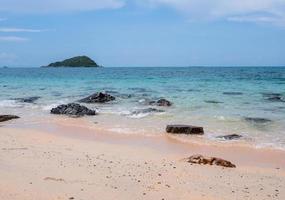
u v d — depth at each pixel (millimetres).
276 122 23953
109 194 10672
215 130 22078
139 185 11633
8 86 57719
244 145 18625
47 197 10195
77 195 10461
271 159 16078
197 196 10844
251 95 38844
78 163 14031
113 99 36531
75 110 28672
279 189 11828
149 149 17641
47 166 13344
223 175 13195
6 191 10500
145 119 26078
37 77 88562
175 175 12938
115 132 21938
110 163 14312
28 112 30547
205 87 50375
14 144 17578
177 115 27125
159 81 66688
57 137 20328
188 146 18438
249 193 11328
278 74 92750
